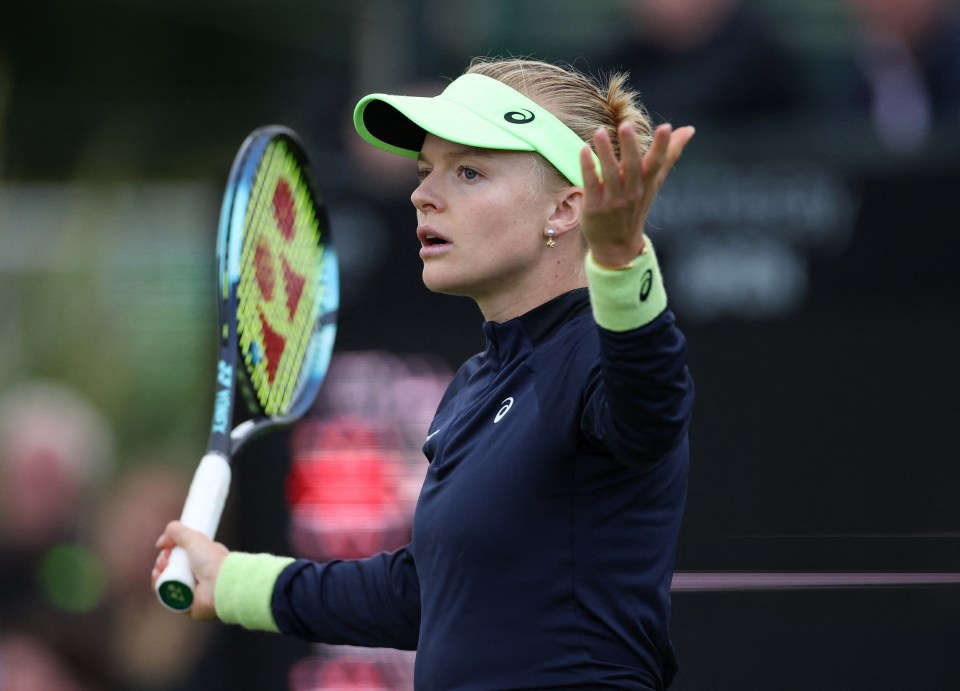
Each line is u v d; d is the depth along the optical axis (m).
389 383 18.80
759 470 18.22
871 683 16.34
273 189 13.57
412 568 11.48
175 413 23.53
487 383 10.41
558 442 9.56
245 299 13.20
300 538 18.88
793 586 16.38
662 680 10.38
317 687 19.09
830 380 18.28
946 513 17.92
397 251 18.84
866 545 16.58
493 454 9.78
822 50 23.11
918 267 18.34
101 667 20.41
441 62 24.39
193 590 11.91
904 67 22.19
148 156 26.30
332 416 18.89
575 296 10.15
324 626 11.71
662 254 18.72
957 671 16.44
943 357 18.17
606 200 8.59
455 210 10.28
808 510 18.08
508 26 24.58
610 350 8.84
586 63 22.09
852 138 18.81
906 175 18.42
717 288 18.59
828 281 18.47
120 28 34.31
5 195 26.08
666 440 8.98
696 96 21.58
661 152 8.49
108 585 21.00
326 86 26.12
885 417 18.23
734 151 18.81
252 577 11.81
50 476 21.62
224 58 33.44
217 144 26.62
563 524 9.59
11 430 22.33
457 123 10.21
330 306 14.12
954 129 20.17
